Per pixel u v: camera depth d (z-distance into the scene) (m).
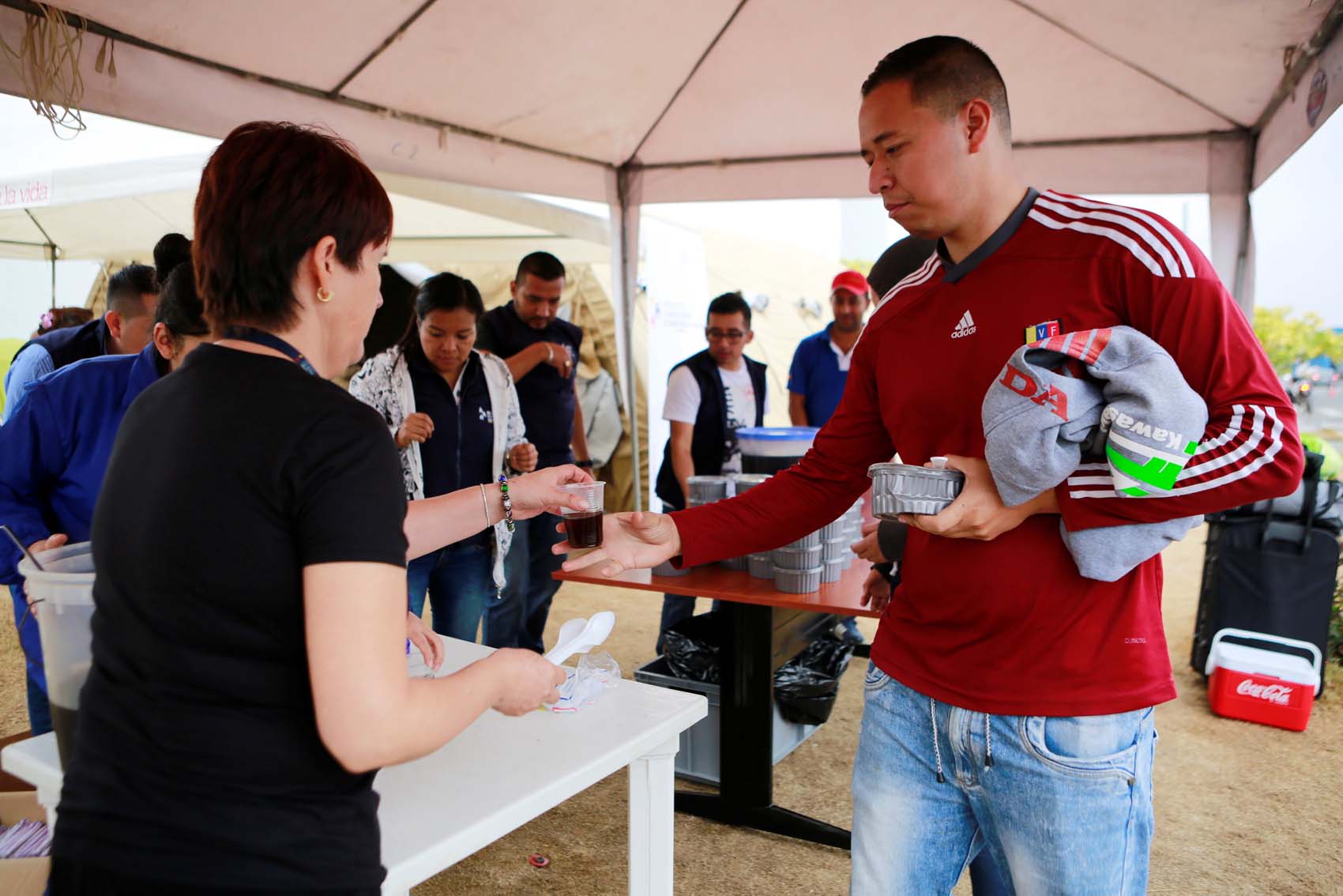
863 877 1.50
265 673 0.89
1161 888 2.50
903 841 1.46
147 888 0.87
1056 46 3.51
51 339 2.99
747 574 2.77
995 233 1.33
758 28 3.62
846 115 4.36
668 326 7.20
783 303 12.70
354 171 1.00
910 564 1.47
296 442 0.88
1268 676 3.62
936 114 1.29
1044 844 1.31
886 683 1.50
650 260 7.04
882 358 1.51
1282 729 3.60
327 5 2.96
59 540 1.87
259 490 0.87
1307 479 3.79
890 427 1.52
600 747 1.40
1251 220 3.99
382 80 3.54
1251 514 3.89
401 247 5.93
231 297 0.97
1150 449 1.10
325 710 0.85
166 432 0.92
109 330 2.58
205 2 2.78
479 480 3.41
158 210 5.51
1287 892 2.48
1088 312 1.25
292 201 0.94
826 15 3.52
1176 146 4.08
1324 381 8.30
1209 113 3.87
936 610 1.39
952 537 1.33
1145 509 1.15
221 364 0.94
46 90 2.54
